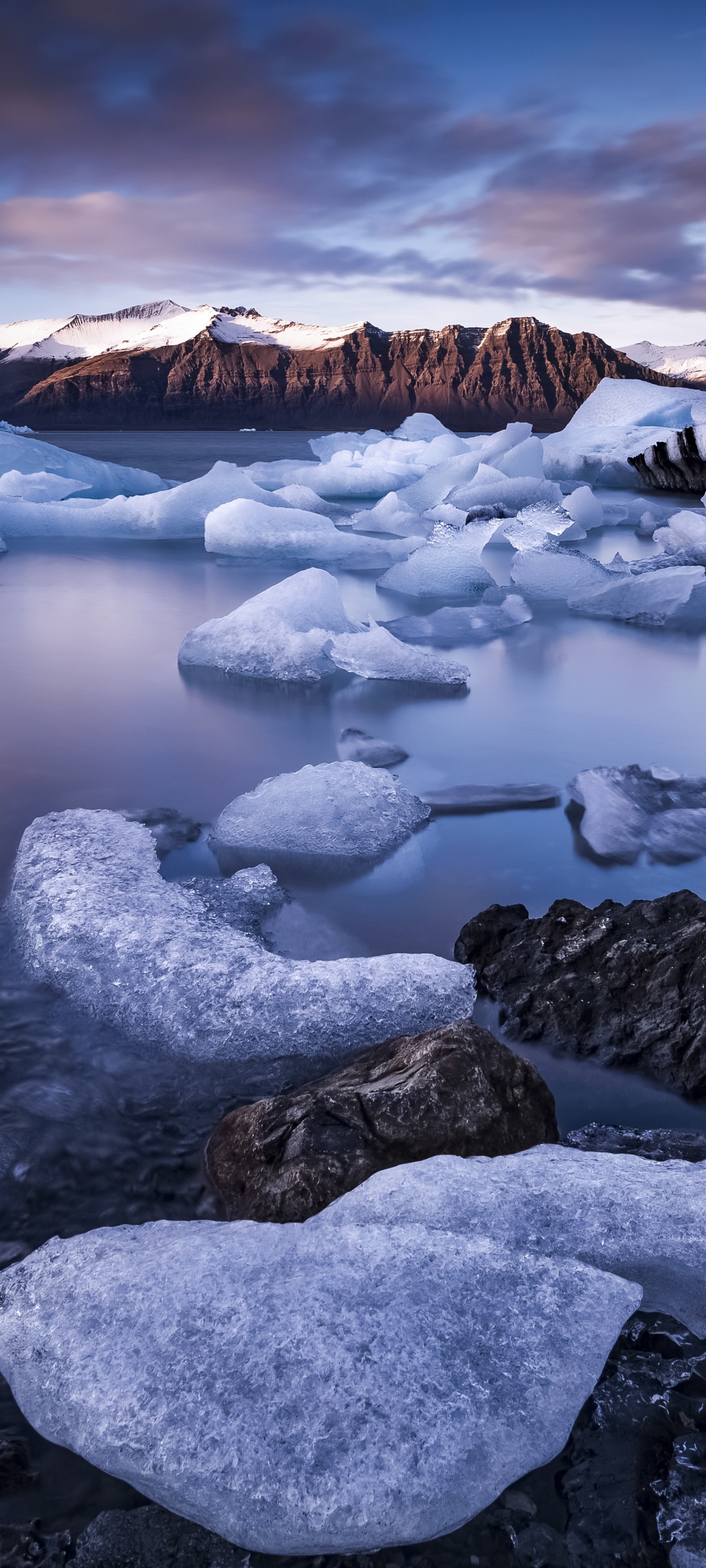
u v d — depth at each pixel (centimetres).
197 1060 192
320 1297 117
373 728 418
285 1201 148
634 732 420
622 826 303
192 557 991
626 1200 135
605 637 643
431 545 804
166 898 240
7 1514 104
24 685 487
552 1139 167
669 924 213
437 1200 135
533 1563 99
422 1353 111
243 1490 100
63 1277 126
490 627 662
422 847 291
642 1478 106
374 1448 102
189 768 359
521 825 309
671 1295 127
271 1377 108
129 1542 101
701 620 703
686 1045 189
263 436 6034
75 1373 113
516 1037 202
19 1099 175
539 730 421
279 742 396
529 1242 130
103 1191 155
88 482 1502
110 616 680
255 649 522
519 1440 105
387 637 517
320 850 285
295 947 231
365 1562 100
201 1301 118
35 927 226
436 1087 159
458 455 1358
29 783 341
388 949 232
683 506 1386
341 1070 183
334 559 975
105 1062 190
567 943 216
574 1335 115
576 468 1717
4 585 802
